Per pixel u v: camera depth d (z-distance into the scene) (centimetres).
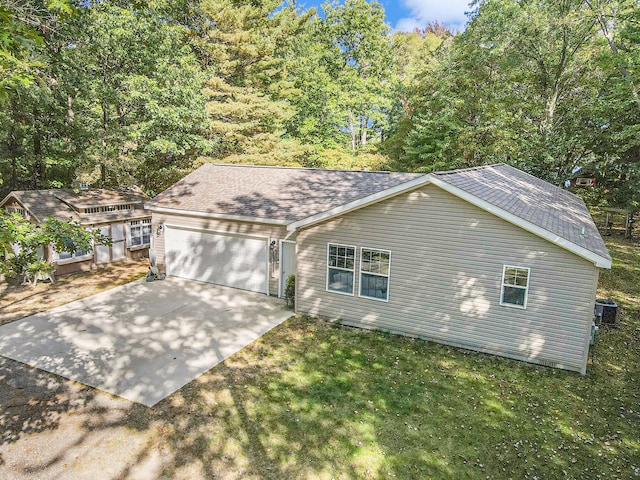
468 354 984
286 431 705
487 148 2128
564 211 1161
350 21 3444
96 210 1711
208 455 646
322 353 984
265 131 2566
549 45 2097
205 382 852
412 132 2334
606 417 757
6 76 581
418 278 1038
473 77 2202
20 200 1524
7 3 575
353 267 1117
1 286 1459
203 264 1524
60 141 1934
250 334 1085
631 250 1919
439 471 623
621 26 1812
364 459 644
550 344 920
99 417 736
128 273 1642
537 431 718
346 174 1602
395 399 803
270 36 2569
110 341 1036
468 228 962
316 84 2922
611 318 1148
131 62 1992
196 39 2280
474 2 2280
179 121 1919
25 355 959
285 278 1360
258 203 1438
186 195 1605
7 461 629
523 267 920
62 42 1644
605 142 2042
